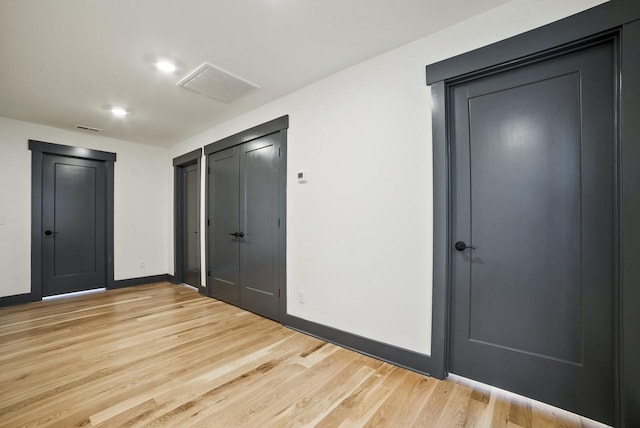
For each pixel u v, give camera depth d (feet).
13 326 9.07
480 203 5.96
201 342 7.95
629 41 4.37
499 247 5.76
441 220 6.05
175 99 9.56
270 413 5.04
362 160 7.32
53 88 8.71
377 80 7.08
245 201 10.87
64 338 8.16
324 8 5.48
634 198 4.36
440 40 6.15
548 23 5.02
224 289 11.91
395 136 6.77
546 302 5.31
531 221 5.45
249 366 6.64
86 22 5.77
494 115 5.82
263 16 5.69
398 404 5.29
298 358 7.03
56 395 5.49
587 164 4.95
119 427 4.66
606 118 4.79
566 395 5.09
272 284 9.77
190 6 5.38
